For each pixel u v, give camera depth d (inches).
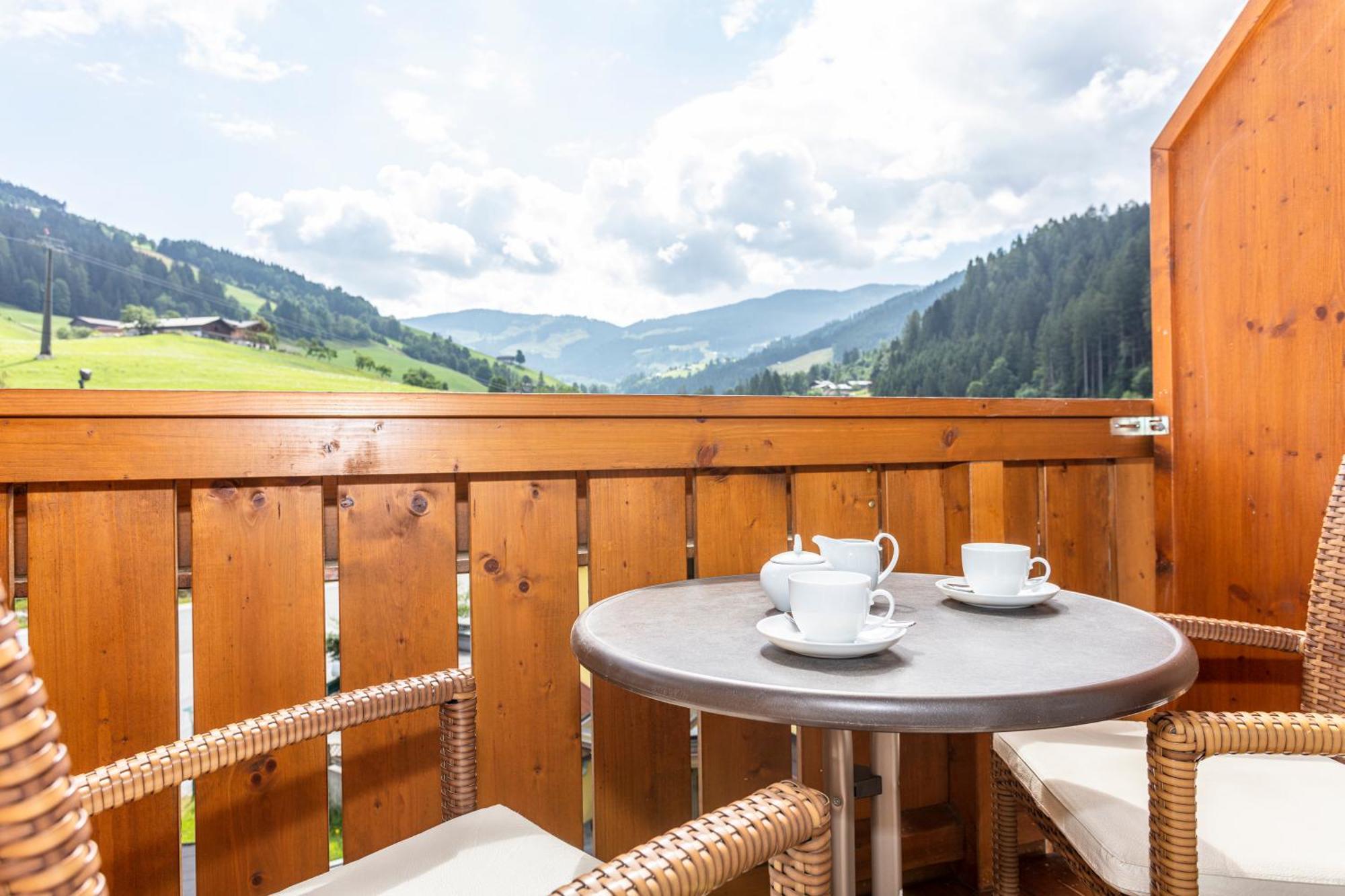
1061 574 73.8
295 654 48.2
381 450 49.1
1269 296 68.2
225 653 46.8
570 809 55.2
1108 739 47.7
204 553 46.4
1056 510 73.6
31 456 42.3
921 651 32.4
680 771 59.0
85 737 43.8
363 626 49.9
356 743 50.1
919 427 65.1
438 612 51.7
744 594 46.1
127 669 44.7
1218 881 33.4
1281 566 67.8
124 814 45.3
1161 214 77.4
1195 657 32.4
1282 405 67.4
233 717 46.8
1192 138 74.8
